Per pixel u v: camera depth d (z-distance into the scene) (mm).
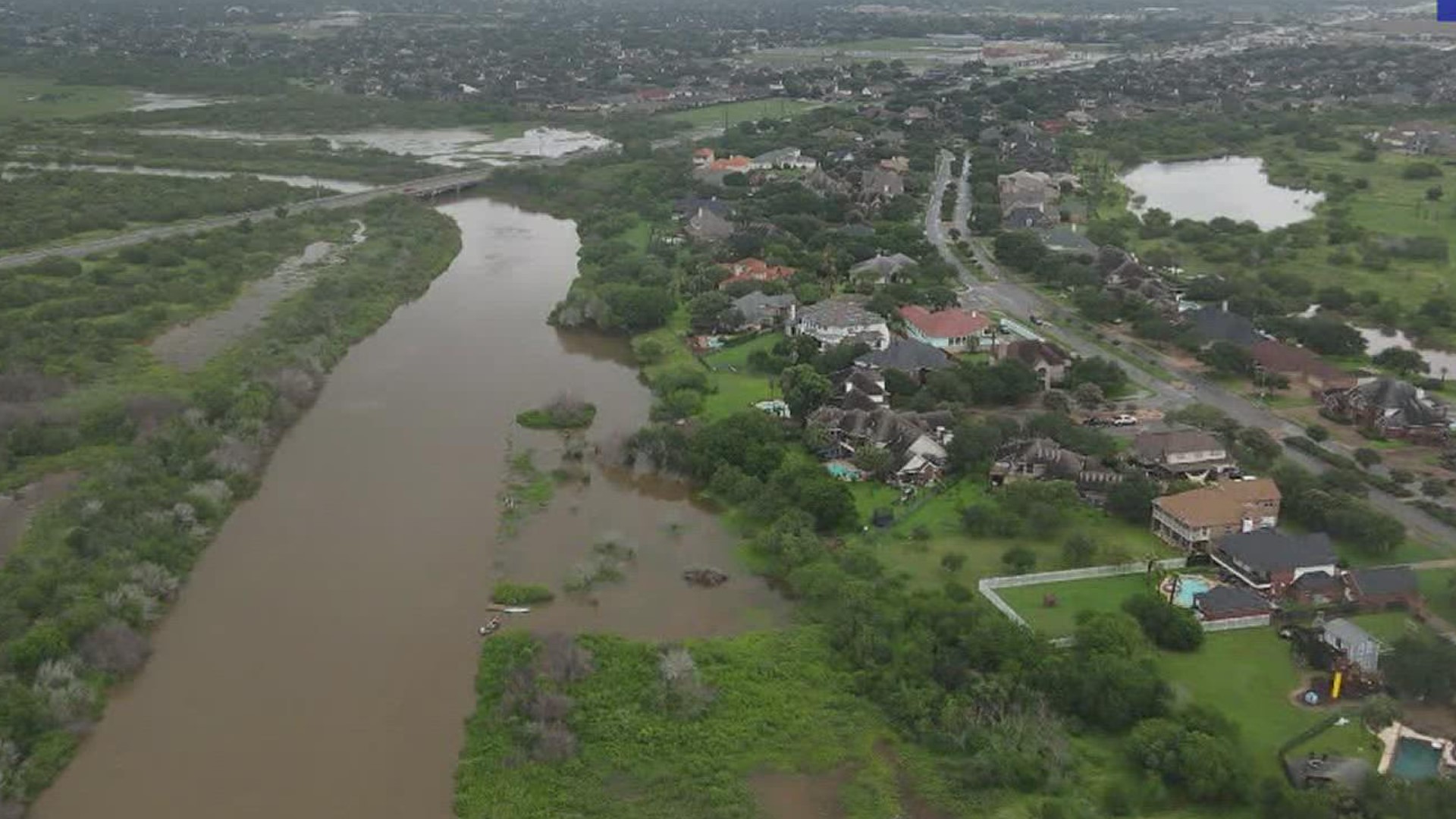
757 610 116812
